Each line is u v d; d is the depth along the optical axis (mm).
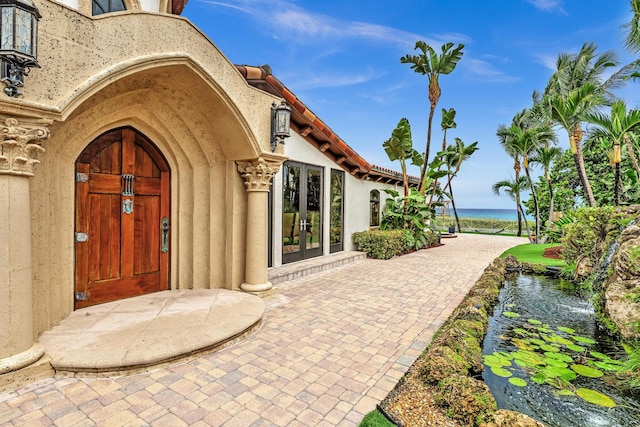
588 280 6824
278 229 7586
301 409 2598
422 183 13312
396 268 8914
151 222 5051
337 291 6348
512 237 21688
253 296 4973
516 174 21938
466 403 2572
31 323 2887
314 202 8938
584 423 2715
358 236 10867
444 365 3082
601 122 10484
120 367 2973
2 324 2693
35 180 3287
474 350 3582
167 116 4781
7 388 2676
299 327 4379
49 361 2914
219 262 5441
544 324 5086
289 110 5312
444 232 25859
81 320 3885
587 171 18422
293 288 6531
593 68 14398
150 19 3621
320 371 3217
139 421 2391
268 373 3146
